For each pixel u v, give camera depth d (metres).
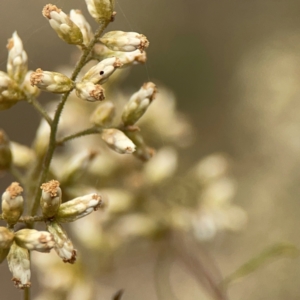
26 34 0.39
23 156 0.26
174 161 0.28
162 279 0.34
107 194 0.28
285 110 0.39
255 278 0.36
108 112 0.25
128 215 0.28
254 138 0.42
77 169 0.25
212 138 0.46
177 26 0.51
